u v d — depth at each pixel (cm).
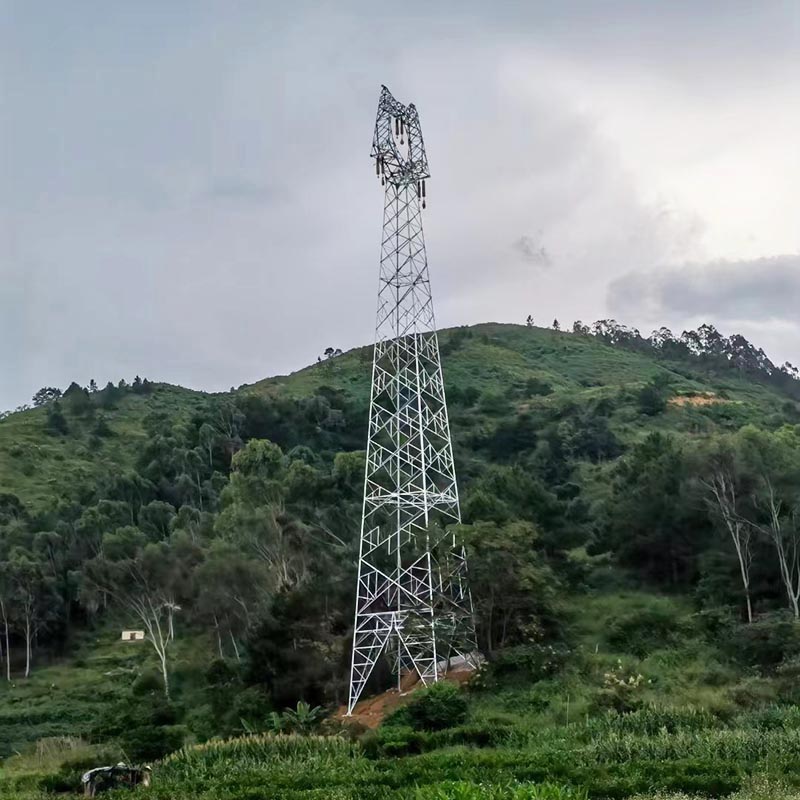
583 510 7419
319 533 7675
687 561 6312
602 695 4097
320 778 3105
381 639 5384
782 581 5528
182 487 10112
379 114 5469
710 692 4116
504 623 5162
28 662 7388
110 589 6944
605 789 2686
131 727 5109
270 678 5509
